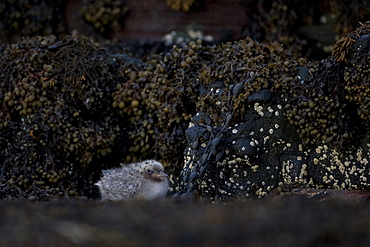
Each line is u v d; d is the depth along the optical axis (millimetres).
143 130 9758
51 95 9578
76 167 9562
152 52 12086
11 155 9430
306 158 8484
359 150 8242
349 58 8344
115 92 9828
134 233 5488
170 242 5281
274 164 8516
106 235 5426
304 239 5293
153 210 6398
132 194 8602
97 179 9695
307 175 8469
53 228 5625
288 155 8523
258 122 8531
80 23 13000
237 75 8859
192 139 8734
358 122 8305
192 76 9461
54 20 13000
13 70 9734
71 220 5875
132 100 9734
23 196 8891
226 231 5508
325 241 5336
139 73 9875
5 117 9570
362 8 12305
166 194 9227
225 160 8516
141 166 8781
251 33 12586
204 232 5496
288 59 9234
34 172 9312
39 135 9398
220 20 12703
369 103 8078
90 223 5773
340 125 8289
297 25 12453
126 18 12898
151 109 9656
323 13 12430
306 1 12430
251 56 9195
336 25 12391
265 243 5246
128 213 6195
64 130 9461
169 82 9562
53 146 9422
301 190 8164
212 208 6621
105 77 9867
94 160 9664
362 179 8195
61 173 9375
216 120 8859
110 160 9797
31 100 9430
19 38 13031
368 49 8164
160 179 8734
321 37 12422
